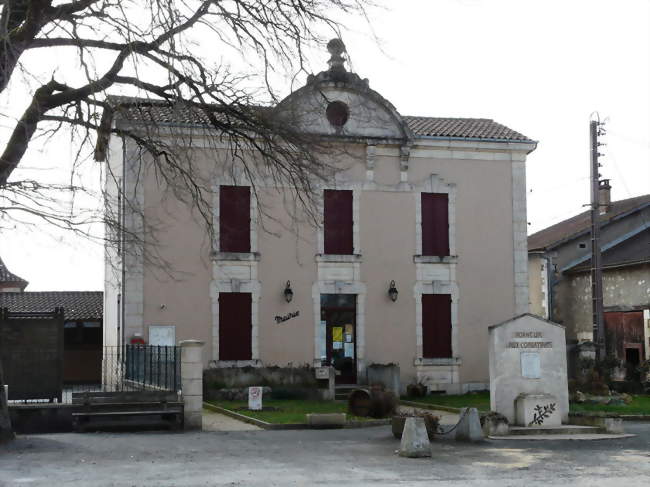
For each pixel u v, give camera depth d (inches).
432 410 875.4
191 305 966.4
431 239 1058.7
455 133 1073.5
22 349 678.5
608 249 1402.6
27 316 682.8
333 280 1016.9
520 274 1074.7
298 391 927.0
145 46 554.9
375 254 1034.7
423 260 1045.8
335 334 1021.2
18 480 423.8
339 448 557.9
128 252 642.2
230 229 912.9
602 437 632.4
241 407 823.7
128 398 657.0
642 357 1158.3
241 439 600.7
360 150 1038.4
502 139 1075.9
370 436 625.9
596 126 1179.3
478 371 1052.5
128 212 770.8
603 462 510.3
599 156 1175.0
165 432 642.2
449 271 1055.0
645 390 1028.5
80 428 641.6
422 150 1059.3
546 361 688.4
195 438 603.8
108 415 642.8
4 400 573.6
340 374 1017.5
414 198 1051.9
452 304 1052.5
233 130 642.8
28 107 551.8
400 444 550.9
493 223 1075.3
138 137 622.2
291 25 583.2
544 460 517.0
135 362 803.4
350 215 1035.3
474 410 607.8
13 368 674.8
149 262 706.8
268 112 623.2
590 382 946.1
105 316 1189.1
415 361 1032.2
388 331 1030.4
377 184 1041.5
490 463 502.9
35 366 679.1
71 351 1300.4
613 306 1233.4
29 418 636.1
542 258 1389.0
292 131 626.8
